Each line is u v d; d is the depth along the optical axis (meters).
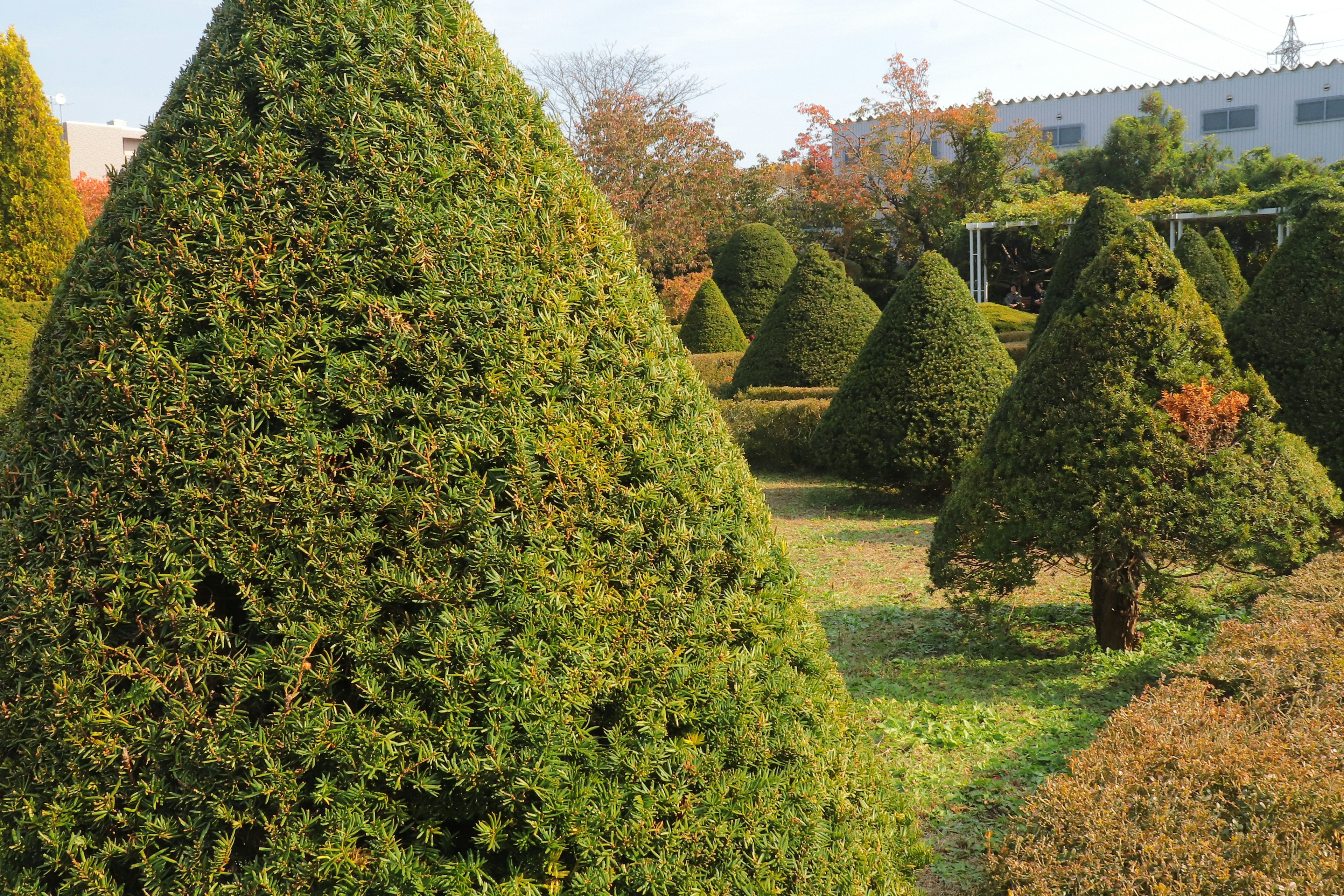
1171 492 5.37
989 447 6.05
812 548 9.32
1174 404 5.44
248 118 2.21
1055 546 5.57
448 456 2.14
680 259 30.41
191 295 2.12
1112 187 31.77
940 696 5.41
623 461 2.33
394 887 2.03
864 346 11.35
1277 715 3.78
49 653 2.02
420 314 2.17
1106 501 5.42
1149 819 3.01
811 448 11.86
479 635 2.09
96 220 2.29
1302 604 4.93
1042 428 5.76
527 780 2.08
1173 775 3.25
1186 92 34.06
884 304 34.69
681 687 2.29
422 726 2.06
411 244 2.19
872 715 5.16
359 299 2.14
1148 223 5.82
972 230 26.31
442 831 2.11
